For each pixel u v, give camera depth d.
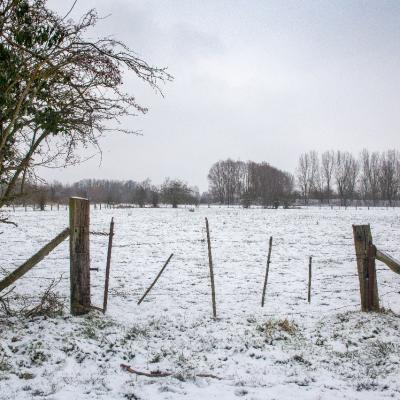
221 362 6.42
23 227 28.81
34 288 11.09
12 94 6.42
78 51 6.39
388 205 101.00
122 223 34.28
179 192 77.50
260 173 109.56
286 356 6.59
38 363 5.67
